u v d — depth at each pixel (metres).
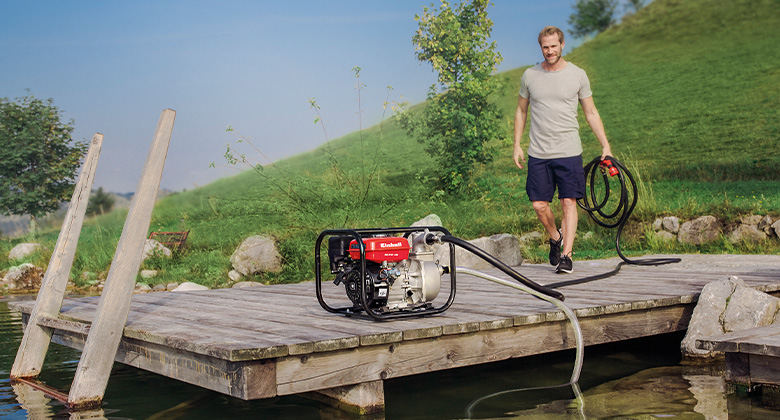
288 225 9.35
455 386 3.68
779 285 4.53
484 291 4.71
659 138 17.88
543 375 3.86
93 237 12.78
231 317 3.77
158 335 3.15
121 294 3.41
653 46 21.64
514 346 3.43
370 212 9.98
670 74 20.50
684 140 17.34
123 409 3.35
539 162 5.36
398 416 3.07
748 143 16.20
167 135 3.46
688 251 8.87
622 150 17.86
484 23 14.01
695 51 20.84
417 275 3.41
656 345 4.61
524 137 18.06
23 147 19.97
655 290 4.41
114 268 3.39
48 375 4.18
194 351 2.86
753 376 3.12
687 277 5.16
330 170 11.69
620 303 3.80
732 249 8.62
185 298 4.87
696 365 3.91
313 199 10.04
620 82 21.19
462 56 13.90
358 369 2.96
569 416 2.96
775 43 19.62
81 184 4.44
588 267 6.14
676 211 9.72
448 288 4.93
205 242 11.22
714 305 4.03
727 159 15.52
